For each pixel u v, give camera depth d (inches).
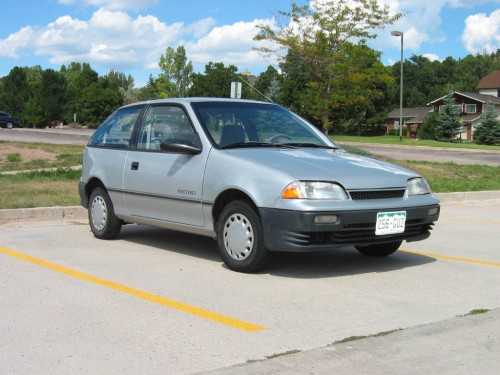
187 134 255.3
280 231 213.6
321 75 1051.3
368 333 163.5
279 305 189.6
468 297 202.1
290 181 214.4
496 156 1193.4
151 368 138.5
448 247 298.2
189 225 250.5
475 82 4544.8
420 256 273.4
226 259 234.7
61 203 380.2
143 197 270.1
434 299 198.8
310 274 231.9
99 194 298.2
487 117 2167.8
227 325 169.6
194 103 262.2
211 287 210.4
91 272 230.4
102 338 158.2
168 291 204.7
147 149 273.1
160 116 273.7
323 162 233.1
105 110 3014.3
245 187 222.8
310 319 175.6
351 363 142.2
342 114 2090.3
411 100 4222.4
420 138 2436.0
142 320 173.3
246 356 146.2
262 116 270.2
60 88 3102.9
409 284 218.8
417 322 173.5
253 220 222.5
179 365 140.3
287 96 2802.7
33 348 150.6
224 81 3390.7
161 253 268.4
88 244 287.1
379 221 221.0
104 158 295.4
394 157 1090.7
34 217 354.9
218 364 140.9
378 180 227.3
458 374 136.7
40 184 486.9
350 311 183.9
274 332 164.1
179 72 2815.0
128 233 319.6
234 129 253.9
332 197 215.6
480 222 392.2
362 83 1048.8
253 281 219.3
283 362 142.3
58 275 224.7
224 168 233.6
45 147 936.3
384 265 251.3
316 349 151.1
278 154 237.8
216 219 241.6
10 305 186.4
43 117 3036.4
